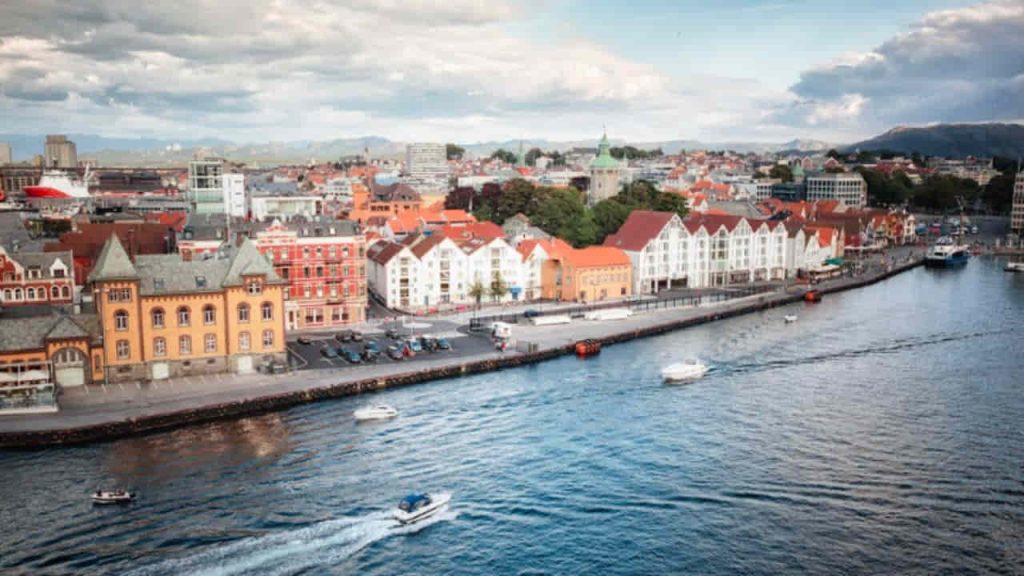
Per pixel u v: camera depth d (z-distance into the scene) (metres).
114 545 77.69
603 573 74.75
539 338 159.00
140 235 187.25
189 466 96.31
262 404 116.69
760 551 78.31
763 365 144.25
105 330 124.00
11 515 83.38
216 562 75.19
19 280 151.62
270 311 132.75
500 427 110.69
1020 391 127.38
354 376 128.62
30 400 110.44
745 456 100.81
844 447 103.75
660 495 89.94
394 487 91.12
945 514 85.38
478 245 196.25
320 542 79.19
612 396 125.00
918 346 158.25
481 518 84.62
